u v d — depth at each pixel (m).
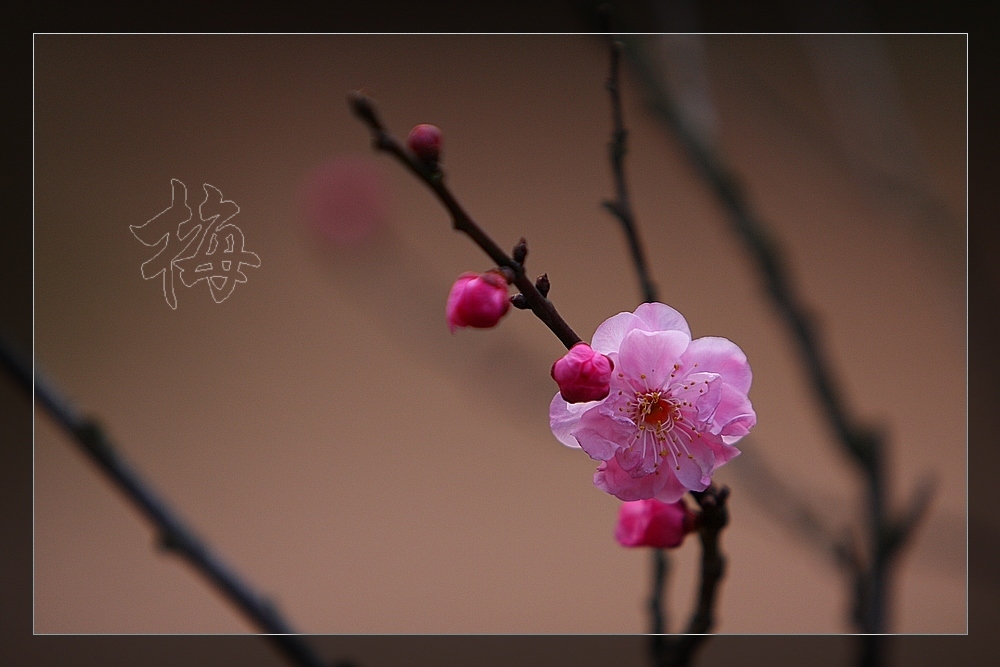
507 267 0.42
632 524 0.43
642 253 0.44
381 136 0.41
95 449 0.46
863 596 0.45
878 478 0.47
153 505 0.46
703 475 0.42
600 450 0.42
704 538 0.43
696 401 0.43
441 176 0.42
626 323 0.43
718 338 0.43
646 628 0.44
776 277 0.48
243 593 0.46
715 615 0.43
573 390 0.42
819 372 0.48
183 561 0.46
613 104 0.45
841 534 0.48
